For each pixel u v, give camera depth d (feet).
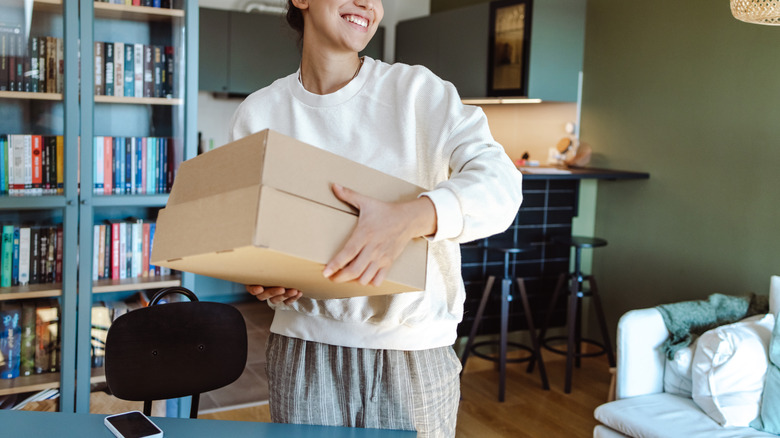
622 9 14.87
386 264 2.96
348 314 3.98
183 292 6.14
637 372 9.53
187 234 3.08
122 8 9.28
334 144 4.03
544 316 15.17
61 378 9.22
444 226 3.08
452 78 18.07
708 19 12.94
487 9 16.66
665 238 13.93
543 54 15.48
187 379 5.73
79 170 9.11
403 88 3.92
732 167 12.55
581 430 11.11
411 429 4.07
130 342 5.50
